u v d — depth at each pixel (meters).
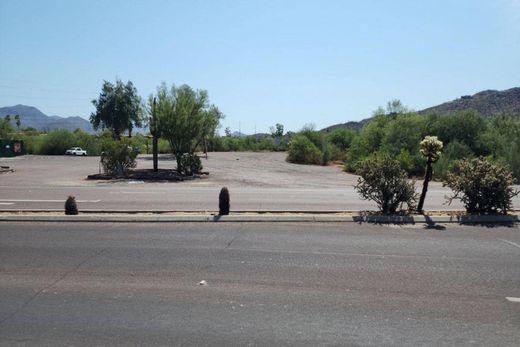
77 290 6.91
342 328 5.55
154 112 29.06
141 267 8.12
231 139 78.56
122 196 18.50
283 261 8.54
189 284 7.20
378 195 13.42
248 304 6.35
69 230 11.37
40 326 5.60
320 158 47.00
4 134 69.19
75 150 62.81
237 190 21.36
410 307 6.27
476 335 5.38
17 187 22.33
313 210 14.33
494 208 13.25
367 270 7.99
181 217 12.78
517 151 30.83
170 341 5.19
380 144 37.19
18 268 8.04
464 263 8.45
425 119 37.94
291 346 5.07
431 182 27.53
